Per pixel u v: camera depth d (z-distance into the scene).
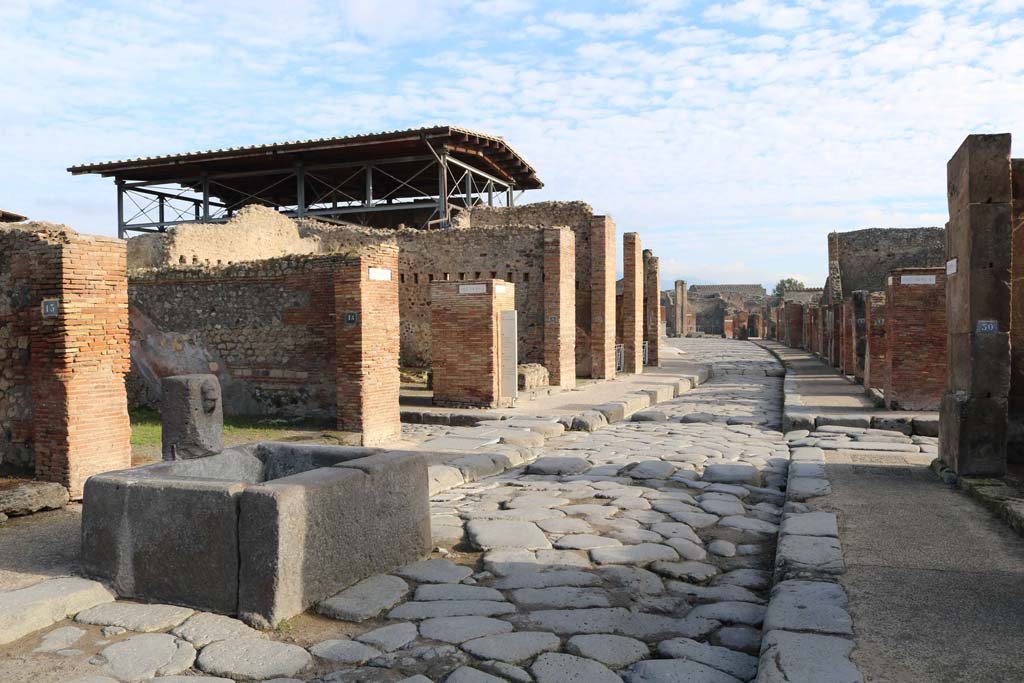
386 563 4.79
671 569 4.90
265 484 4.16
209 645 3.72
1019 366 7.04
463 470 7.82
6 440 7.41
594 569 4.89
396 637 3.79
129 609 4.18
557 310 17.41
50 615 4.02
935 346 11.64
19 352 7.24
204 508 4.14
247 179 28.05
